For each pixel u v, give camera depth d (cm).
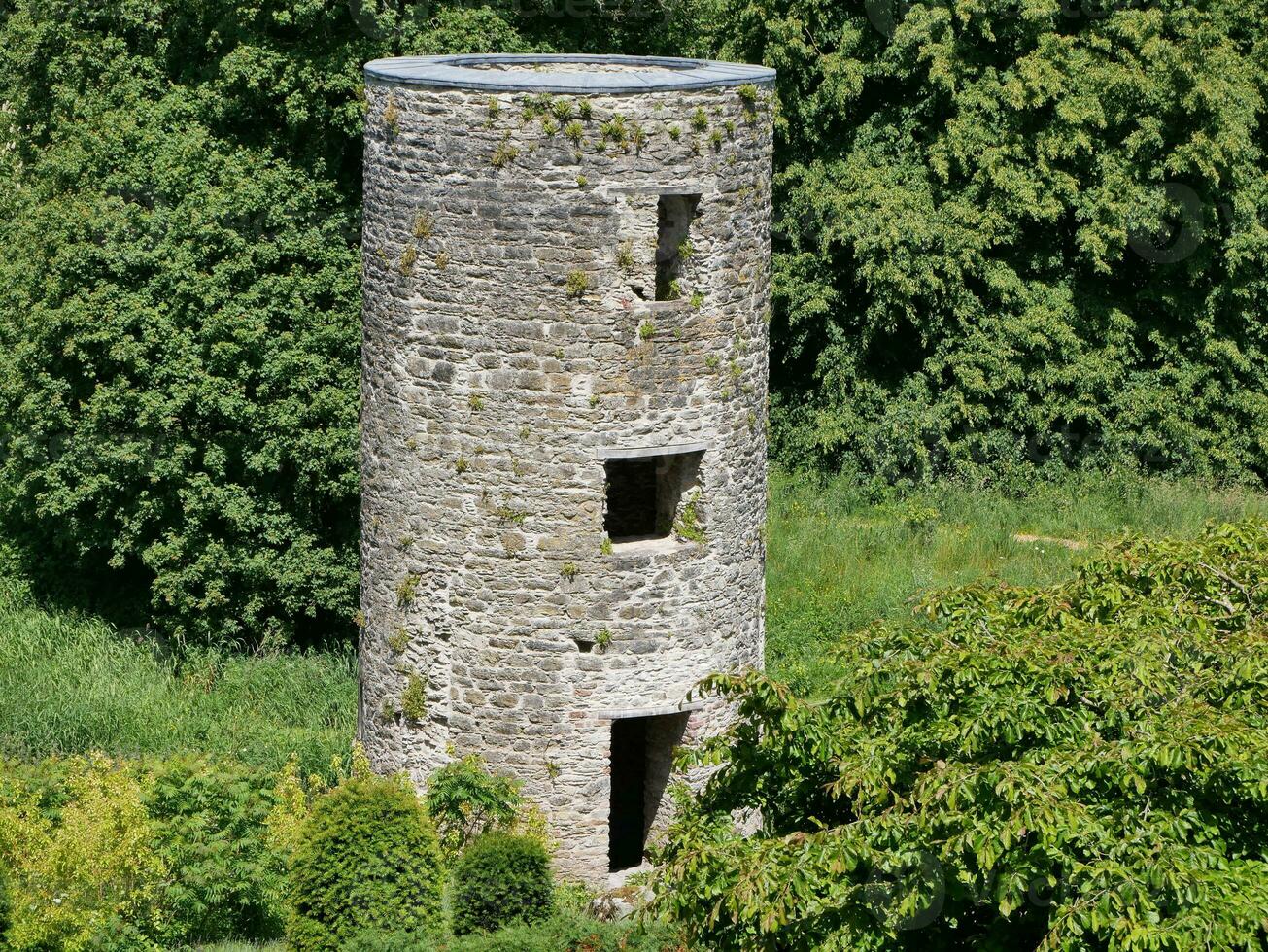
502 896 7544
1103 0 13438
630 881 7106
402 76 7638
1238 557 7081
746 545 8225
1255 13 13688
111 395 10488
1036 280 13762
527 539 7850
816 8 13738
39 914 7331
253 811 8062
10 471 11175
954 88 13388
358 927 7425
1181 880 5269
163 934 7800
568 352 7644
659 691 8038
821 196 13650
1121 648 6134
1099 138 13438
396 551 8131
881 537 12438
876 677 6300
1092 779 5662
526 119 7450
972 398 13662
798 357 14312
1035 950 5641
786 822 6500
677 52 12375
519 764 8056
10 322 10969
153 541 10931
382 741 8394
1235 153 13100
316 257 10775
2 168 11781
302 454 10631
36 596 11662
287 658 10825
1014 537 12550
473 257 7644
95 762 8406
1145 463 13850
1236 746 5559
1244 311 13762
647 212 7594
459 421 7825
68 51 11331
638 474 9181
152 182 10725
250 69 10625
